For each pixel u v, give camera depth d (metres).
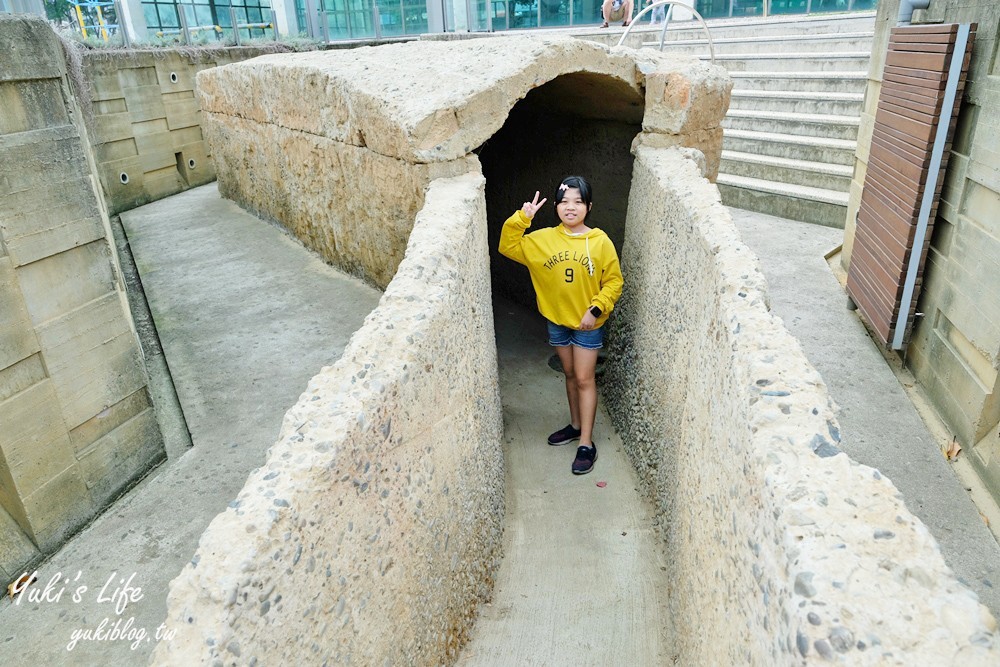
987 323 3.55
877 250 4.87
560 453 4.13
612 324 4.51
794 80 9.06
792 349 1.89
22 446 3.03
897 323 4.43
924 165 4.07
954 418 3.86
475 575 2.86
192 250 6.87
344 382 1.98
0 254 2.87
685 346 2.88
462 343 2.75
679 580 2.62
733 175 8.60
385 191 4.36
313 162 5.57
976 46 3.85
